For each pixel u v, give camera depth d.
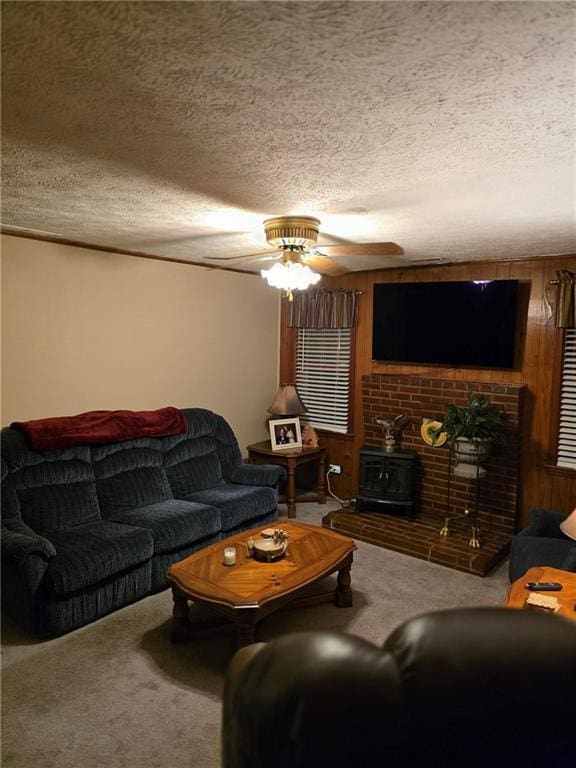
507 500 4.28
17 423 3.49
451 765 0.59
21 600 2.93
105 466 3.80
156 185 2.25
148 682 2.53
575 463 4.07
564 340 4.07
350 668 0.61
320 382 5.60
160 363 4.54
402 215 2.72
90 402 4.01
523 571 3.12
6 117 1.57
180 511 3.72
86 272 3.90
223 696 0.69
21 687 2.47
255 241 3.65
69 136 1.71
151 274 4.39
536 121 1.51
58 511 3.38
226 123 1.59
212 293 4.98
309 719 0.59
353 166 1.95
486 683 0.60
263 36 1.10
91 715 2.29
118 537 3.21
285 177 2.10
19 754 2.06
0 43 1.14
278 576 2.81
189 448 4.45
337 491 5.49
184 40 1.12
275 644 0.67
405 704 0.59
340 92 1.36
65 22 1.06
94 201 2.56
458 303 4.44
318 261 3.07
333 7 0.99
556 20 1.02
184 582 2.75
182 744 2.13
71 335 3.84
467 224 2.94
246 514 4.11
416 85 1.31
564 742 0.59
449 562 3.86
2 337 3.45
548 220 2.82
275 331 5.79
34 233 3.48
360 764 0.58
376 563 3.92
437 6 0.98
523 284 4.23
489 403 4.20
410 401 4.78
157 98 1.42
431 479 4.70
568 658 0.61
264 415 5.73
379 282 5.05
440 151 1.78
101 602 3.08
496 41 1.10
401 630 0.65
